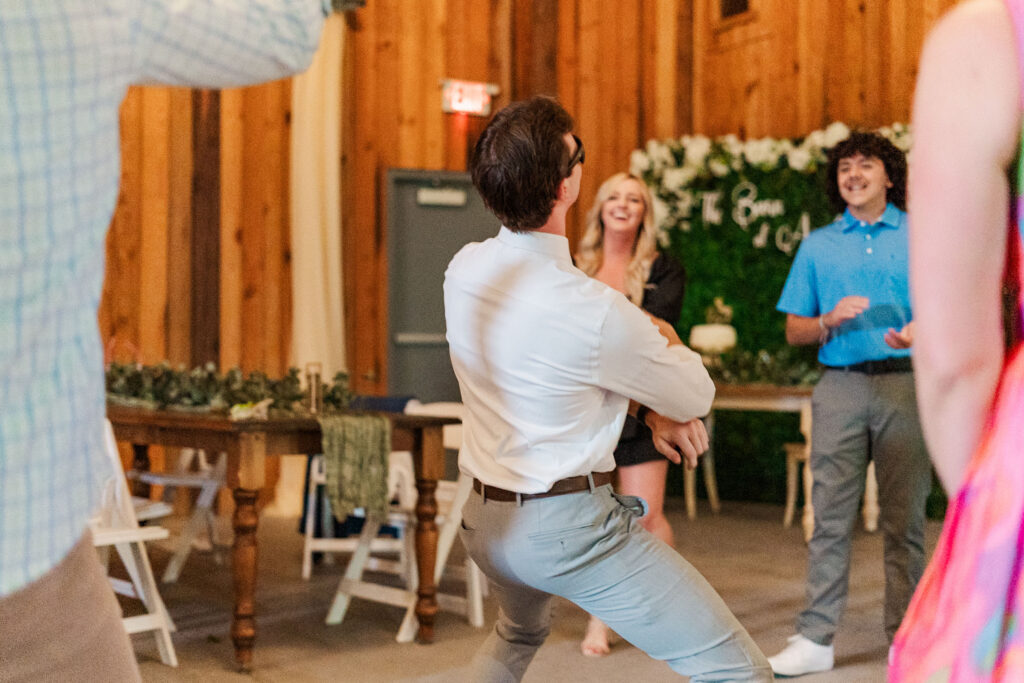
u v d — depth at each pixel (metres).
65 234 1.06
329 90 8.37
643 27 9.30
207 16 1.18
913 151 1.05
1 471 1.03
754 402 6.96
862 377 3.65
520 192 2.03
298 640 4.36
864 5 8.31
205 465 6.48
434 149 8.91
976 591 0.98
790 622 4.54
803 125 8.64
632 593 2.03
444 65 8.95
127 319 8.02
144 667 3.97
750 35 8.88
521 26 9.19
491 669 2.30
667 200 8.59
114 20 1.10
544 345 2.02
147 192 8.10
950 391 1.02
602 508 2.04
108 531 3.86
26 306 1.03
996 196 1.00
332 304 8.41
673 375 2.07
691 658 2.04
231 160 8.30
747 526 7.24
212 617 4.79
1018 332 1.04
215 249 8.28
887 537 3.70
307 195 8.30
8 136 1.00
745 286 8.38
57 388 1.07
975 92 0.99
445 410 5.39
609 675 3.79
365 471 4.12
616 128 9.34
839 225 3.82
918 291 1.03
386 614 4.82
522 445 2.06
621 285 3.95
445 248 8.97
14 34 1.00
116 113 1.12
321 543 5.57
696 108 9.26
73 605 1.20
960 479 1.04
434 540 4.32
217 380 5.14
